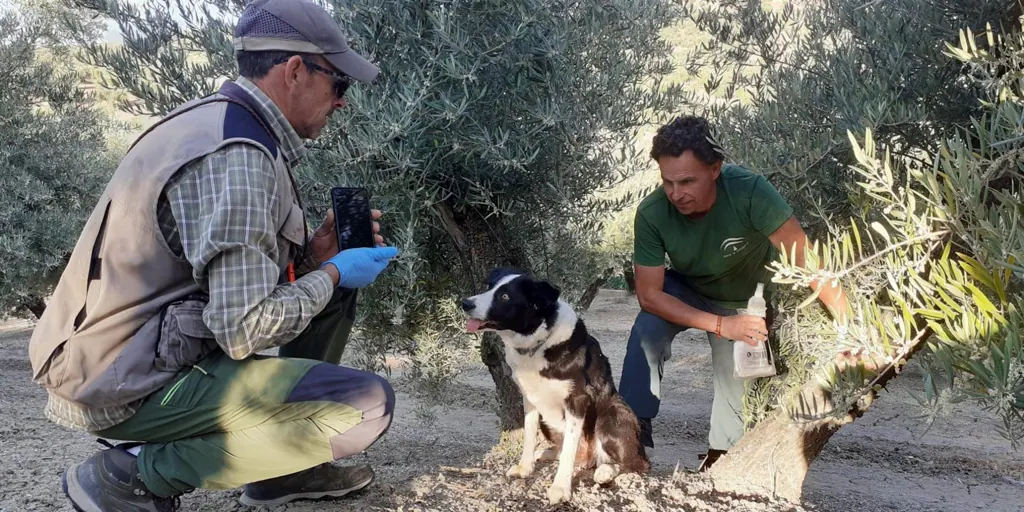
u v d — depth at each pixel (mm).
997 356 1799
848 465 6020
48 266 7727
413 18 3963
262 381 2592
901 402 7816
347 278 2801
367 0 3809
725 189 3668
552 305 3467
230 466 2654
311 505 3033
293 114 2738
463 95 3893
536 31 3975
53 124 8703
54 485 3674
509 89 4020
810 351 3400
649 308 3900
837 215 3834
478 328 3430
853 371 2715
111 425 2582
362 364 4672
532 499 3219
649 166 4715
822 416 2812
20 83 8602
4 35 8484
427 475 3623
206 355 2590
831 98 3789
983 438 6781
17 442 4566
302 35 2646
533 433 3652
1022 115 2078
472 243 4391
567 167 4285
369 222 3051
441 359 4582
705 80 4762
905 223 2318
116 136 11219
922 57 3617
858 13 3945
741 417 3932
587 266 4941
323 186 3963
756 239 3785
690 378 9203
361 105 3678
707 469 3703
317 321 3211
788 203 3867
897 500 5070
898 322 2482
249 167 2457
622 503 3184
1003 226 1960
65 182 8648
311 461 2686
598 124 4207
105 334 2457
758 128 3920
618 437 3582
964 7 3432
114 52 4180
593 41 4250
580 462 3867
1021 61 2295
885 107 3424
